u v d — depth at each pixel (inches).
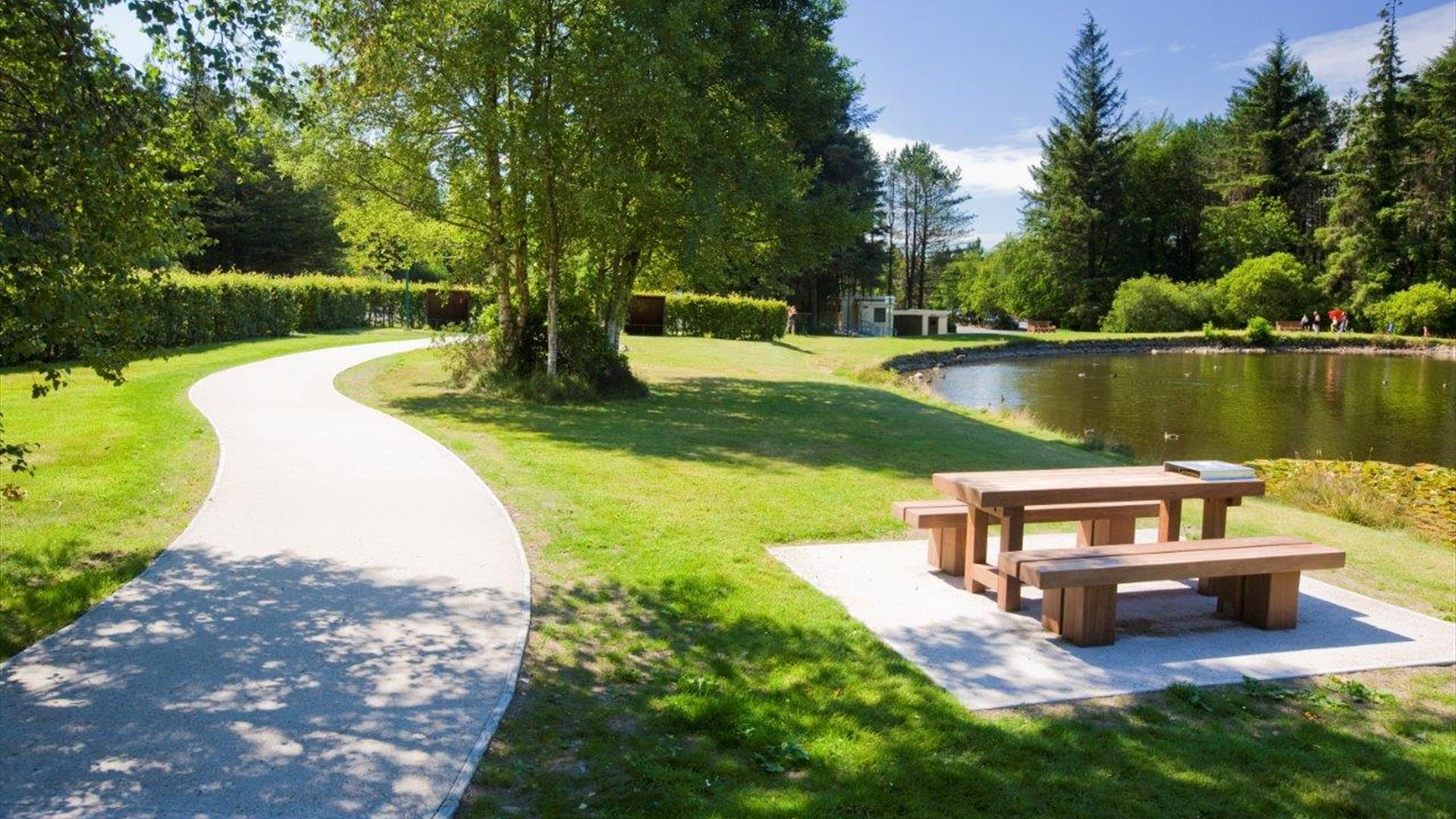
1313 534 353.4
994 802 145.3
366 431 455.8
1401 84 2536.9
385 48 505.4
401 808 135.9
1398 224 2508.6
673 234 703.7
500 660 192.5
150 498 317.1
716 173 690.2
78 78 193.3
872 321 2321.6
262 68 222.8
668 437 512.7
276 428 456.8
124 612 214.4
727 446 491.2
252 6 220.4
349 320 1359.5
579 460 419.2
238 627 206.7
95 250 203.3
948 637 218.7
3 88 202.2
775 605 235.8
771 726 169.6
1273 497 462.3
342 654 193.3
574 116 640.4
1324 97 2869.1
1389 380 1400.1
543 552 273.4
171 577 239.5
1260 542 235.9
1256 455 740.7
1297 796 151.3
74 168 195.8
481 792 142.9
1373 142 2517.2
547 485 361.1
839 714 175.8
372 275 1620.3
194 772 144.5
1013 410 905.5
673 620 223.6
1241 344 2303.2
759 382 884.0
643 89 593.9
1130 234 2908.5
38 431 418.9
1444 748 170.9
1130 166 3002.0
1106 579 209.8
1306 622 239.9
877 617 231.3
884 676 194.9
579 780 148.2
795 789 147.4
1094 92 2844.5
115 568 244.1
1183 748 166.6
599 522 307.9
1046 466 492.1
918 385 1054.4
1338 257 2544.3
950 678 194.5
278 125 565.9
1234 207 2837.1
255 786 140.6
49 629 204.5
